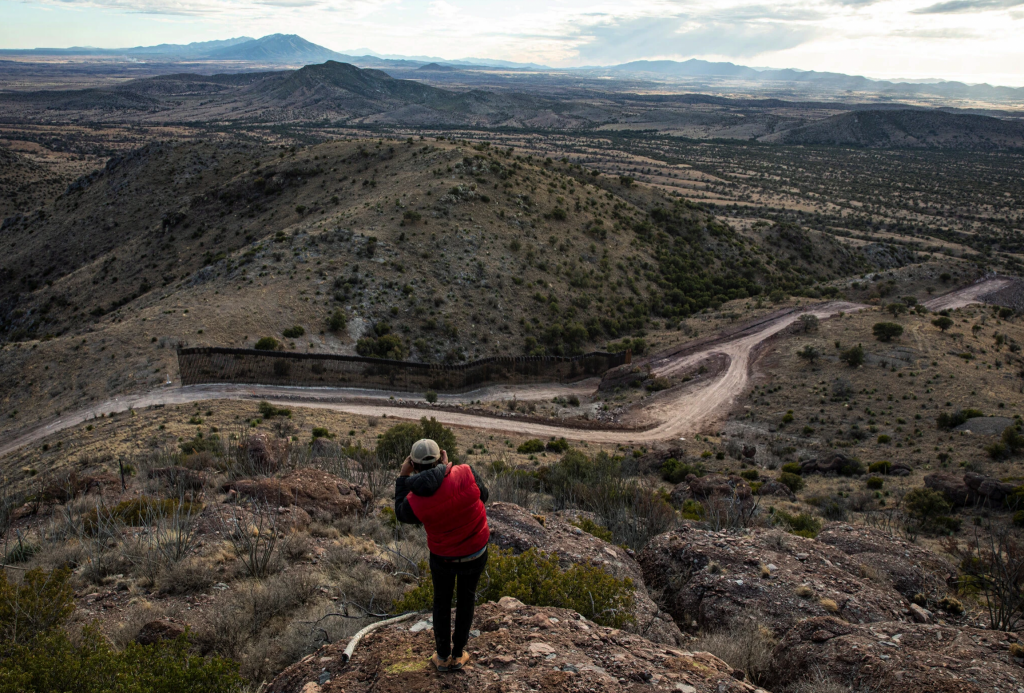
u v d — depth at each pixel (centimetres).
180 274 10194
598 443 4959
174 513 1151
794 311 9306
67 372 5659
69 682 520
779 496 3019
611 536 1337
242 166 14250
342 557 995
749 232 14512
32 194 18400
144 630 689
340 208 10662
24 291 12281
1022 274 14162
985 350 7194
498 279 8906
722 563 967
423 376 6681
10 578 895
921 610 847
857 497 2973
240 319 6650
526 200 11100
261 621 763
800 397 6056
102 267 11244
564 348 8231
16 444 4453
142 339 6078
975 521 2348
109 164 15312
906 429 4941
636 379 7144
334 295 7600
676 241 12462
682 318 9719
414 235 9125
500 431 5119
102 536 1098
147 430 3750
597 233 11150
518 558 756
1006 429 4047
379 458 2623
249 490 1385
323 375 6184
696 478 2661
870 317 8519
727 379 6969
